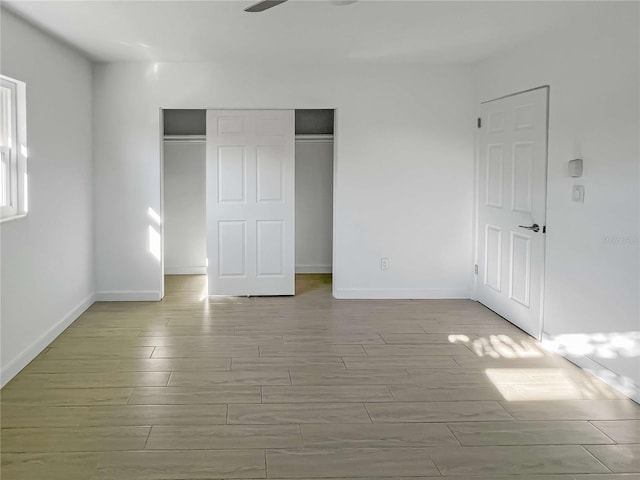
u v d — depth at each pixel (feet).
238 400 12.48
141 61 20.21
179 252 25.95
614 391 13.00
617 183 12.89
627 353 12.67
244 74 20.67
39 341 15.39
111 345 16.10
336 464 9.86
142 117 20.48
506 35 16.14
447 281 21.75
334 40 16.88
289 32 15.88
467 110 21.20
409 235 21.54
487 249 20.29
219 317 19.06
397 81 20.99
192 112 25.21
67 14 13.88
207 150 21.33
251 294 21.94
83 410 11.91
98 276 20.90
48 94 16.05
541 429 11.18
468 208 21.53
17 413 11.75
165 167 25.46
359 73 20.90
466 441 10.69
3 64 13.21
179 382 13.47
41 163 15.53
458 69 21.04
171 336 16.98
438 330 17.69
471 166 21.36
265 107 20.90
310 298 21.67
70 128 17.93
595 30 13.65
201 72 20.52
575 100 14.56
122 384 13.32
